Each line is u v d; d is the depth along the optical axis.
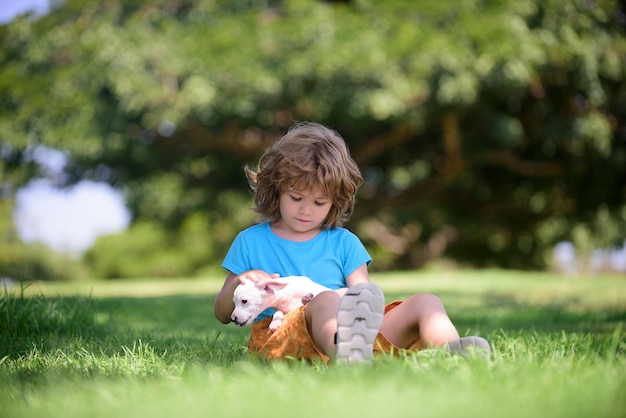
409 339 3.46
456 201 23.88
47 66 20.44
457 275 16.67
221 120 19.89
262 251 3.82
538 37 17.97
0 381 2.97
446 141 20.33
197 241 32.06
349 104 18.33
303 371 2.89
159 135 20.36
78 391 2.72
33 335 4.80
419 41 17.56
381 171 23.77
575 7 18.52
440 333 3.25
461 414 2.18
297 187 3.62
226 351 4.02
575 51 18.14
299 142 3.71
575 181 21.58
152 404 2.44
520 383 2.58
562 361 3.16
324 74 18.06
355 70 17.88
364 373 2.72
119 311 7.86
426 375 2.67
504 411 2.22
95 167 21.80
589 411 2.24
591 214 22.95
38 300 5.31
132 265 32.06
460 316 7.21
